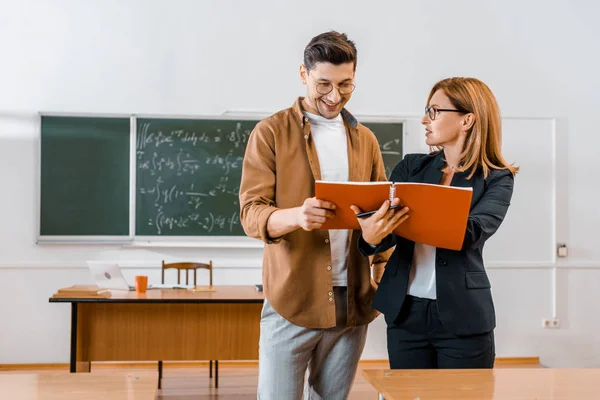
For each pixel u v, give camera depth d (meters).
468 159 1.93
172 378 4.74
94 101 5.07
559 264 5.36
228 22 5.19
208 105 5.16
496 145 1.93
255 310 3.82
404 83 5.32
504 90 5.40
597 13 5.47
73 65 5.05
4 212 4.96
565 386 1.55
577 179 5.41
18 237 4.98
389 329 1.98
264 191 1.93
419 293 1.90
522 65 5.41
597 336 5.38
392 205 1.66
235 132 5.17
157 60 5.12
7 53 5.00
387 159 5.27
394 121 5.28
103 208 5.05
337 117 2.01
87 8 5.07
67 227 5.02
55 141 5.02
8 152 4.98
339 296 1.97
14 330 4.95
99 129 5.06
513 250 5.34
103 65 5.08
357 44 5.29
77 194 5.03
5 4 5.01
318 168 1.95
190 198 5.12
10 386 1.62
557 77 5.43
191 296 3.74
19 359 4.96
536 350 5.34
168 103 5.13
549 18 5.44
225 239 5.15
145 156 5.09
